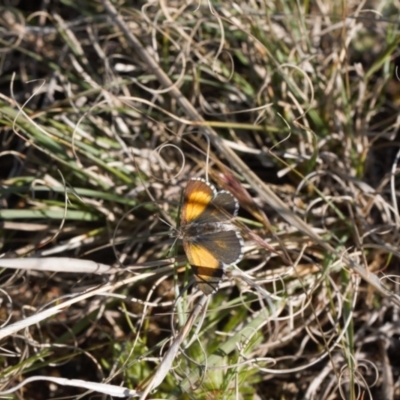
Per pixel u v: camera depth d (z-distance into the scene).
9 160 0.49
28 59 0.51
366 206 0.46
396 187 0.47
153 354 0.44
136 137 0.49
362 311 0.46
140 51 0.46
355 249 0.45
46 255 0.46
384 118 0.50
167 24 0.48
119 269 0.42
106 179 0.47
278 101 0.48
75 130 0.45
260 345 0.44
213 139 0.45
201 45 0.49
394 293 0.44
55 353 0.45
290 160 0.47
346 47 0.47
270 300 0.43
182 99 0.46
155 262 0.43
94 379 0.45
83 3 0.51
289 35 0.49
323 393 0.44
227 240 0.40
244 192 0.44
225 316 0.45
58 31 0.50
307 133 0.47
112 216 0.46
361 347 0.45
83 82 0.49
